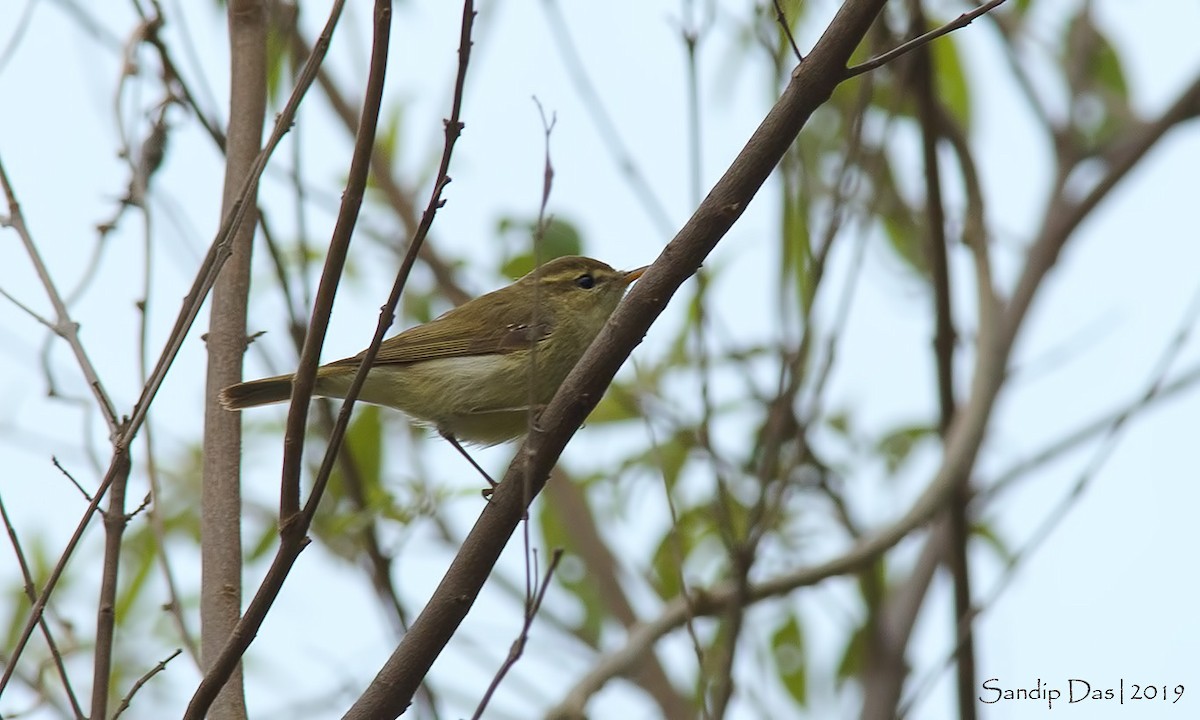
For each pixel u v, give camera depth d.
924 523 12.01
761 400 11.70
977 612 9.70
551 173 7.41
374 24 6.43
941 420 13.27
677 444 12.45
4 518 7.14
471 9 6.45
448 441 10.86
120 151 8.68
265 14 9.29
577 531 13.38
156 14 9.23
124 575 12.14
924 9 12.33
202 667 7.50
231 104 8.99
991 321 13.17
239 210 7.19
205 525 8.00
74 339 7.63
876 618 13.01
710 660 10.99
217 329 8.56
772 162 7.21
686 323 12.69
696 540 12.52
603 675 11.15
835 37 7.00
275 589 6.66
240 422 8.34
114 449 6.91
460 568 7.55
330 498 12.12
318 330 6.67
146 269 8.11
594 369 7.45
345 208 6.55
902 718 9.47
